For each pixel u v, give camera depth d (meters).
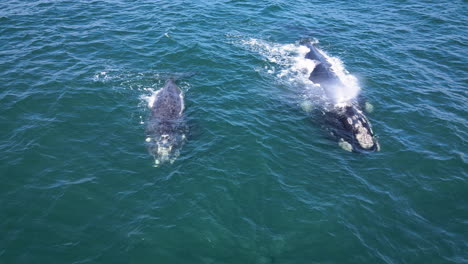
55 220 15.08
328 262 14.20
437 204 17.06
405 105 24.06
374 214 16.39
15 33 28.92
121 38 29.56
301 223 15.74
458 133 21.64
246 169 18.44
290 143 20.52
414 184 18.14
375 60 29.27
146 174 17.72
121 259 13.75
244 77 26.23
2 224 14.71
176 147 19.38
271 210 16.28
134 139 19.75
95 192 16.53
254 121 21.97
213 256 14.12
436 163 19.41
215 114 22.17
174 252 14.16
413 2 39.78
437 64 28.73
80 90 23.11
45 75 24.25
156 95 23.31
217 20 34.03
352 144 20.77
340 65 28.52
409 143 20.84
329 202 16.88
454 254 14.69
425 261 14.38
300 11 37.44
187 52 28.34
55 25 30.69
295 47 30.91
